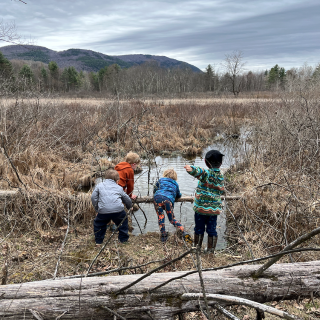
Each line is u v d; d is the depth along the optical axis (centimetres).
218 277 218
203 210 370
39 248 375
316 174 506
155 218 513
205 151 1127
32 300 200
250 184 542
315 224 379
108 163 801
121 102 1717
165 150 1113
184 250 381
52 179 561
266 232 409
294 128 664
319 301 280
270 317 264
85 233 430
